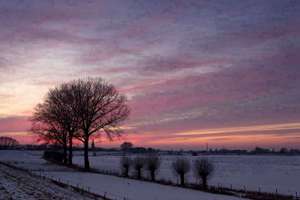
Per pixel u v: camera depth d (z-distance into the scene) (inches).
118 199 1158.3
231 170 4126.5
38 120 3152.1
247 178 2760.8
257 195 1494.8
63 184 1446.9
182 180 1849.2
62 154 4274.1
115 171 2967.5
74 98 2947.8
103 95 2933.1
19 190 1077.1
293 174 3390.7
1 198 880.9
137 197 1258.6
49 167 2844.5
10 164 2876.5
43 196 1002.1
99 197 1154.0
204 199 1304.1
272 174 3363.7
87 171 2640.3
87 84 2974.9
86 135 2891.2
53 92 3070.9
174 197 1322.6
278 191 1804.9
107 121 2942.9
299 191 1835.6
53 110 3073.3
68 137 3257.9
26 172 2070.6
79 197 1088.8
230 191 1624.0
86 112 2891.2
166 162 5954.7
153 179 2063.2
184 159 1982.0
